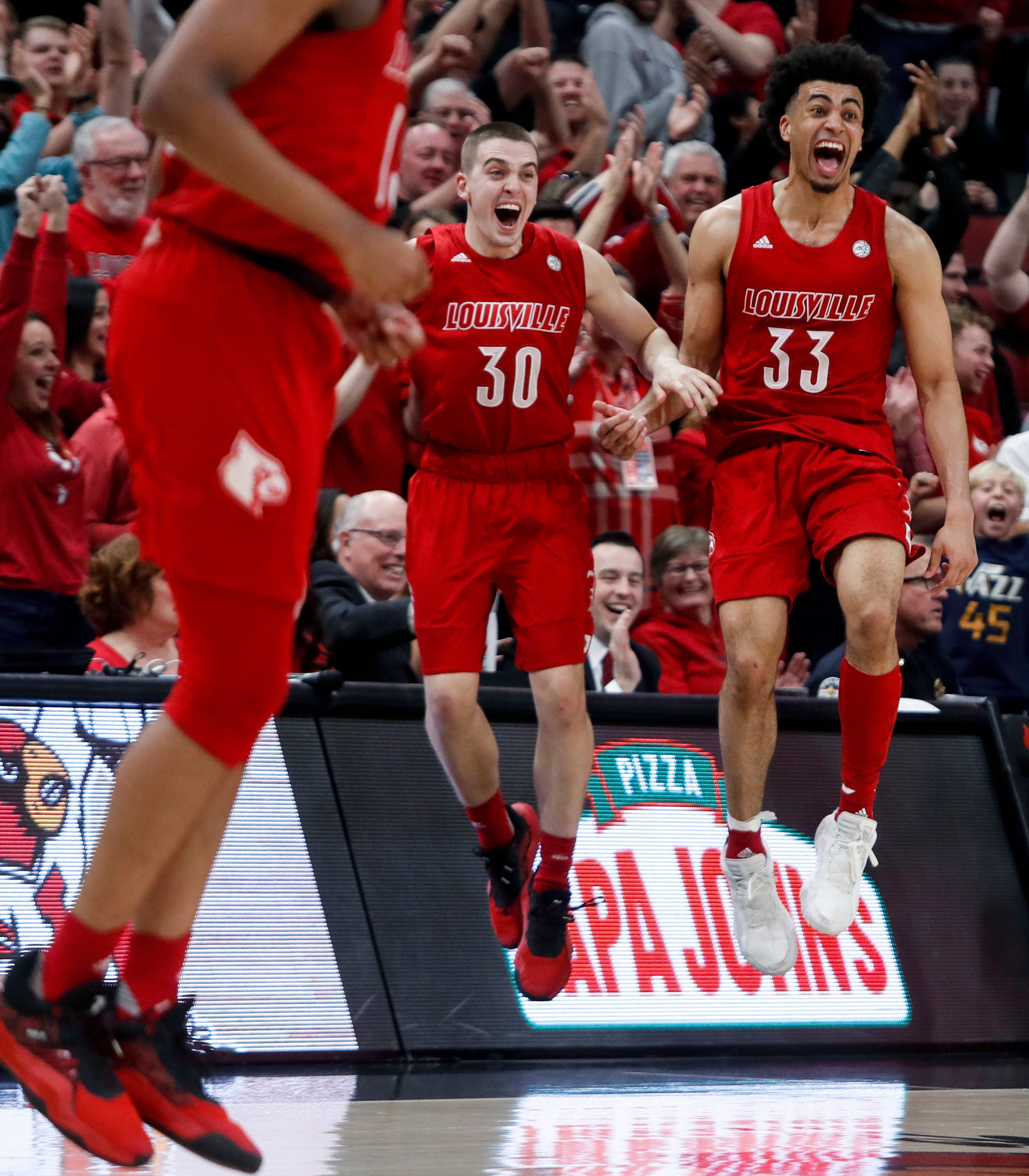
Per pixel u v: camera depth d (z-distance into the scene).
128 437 6.80
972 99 32.25
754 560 13.06
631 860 15.40
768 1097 12.07
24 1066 6.96
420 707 15.12
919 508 21.41
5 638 17.59
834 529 12.82
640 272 23.92
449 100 24.39
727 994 15.20
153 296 6.67
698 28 30.33
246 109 6.54
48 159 22.94
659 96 29.02
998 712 17.33
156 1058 7.07
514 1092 12.23
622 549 18.39
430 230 13.22
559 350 13.19
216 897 13.82
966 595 20.91
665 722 16.03
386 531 17.30
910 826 16.59
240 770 7.40
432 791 14.99
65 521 18.09
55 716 13.66
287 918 14.00
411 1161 8.61
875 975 15.78
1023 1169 8.39
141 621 15.55
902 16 32.75
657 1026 14.83
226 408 6.58
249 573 6.67
